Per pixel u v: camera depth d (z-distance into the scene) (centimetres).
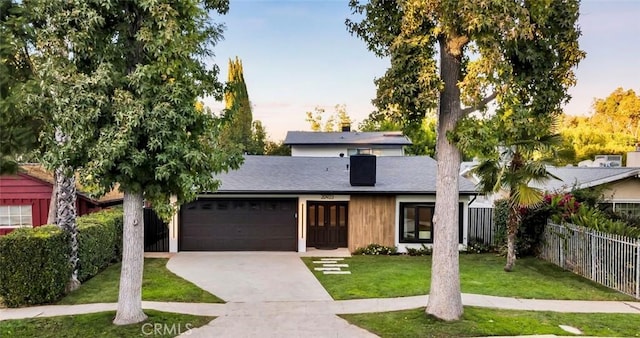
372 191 1599
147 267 1334
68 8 677
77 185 1566
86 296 980
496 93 741
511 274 1241
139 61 759
